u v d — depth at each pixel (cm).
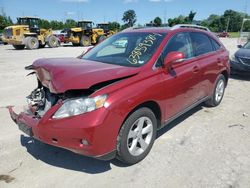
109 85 320
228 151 399
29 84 820
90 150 304
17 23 2483
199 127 486
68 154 388
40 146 410
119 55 420
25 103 615
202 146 414
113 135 315
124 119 323
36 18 2494
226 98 679
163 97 381
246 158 380
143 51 401
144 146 371
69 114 303
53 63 371
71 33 2812
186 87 439
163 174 341
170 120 420
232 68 937
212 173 343
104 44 473
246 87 810
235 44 2966
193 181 327
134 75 349
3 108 578
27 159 374
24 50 2238
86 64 374
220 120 522
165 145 415
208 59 517
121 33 485
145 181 328
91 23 2930
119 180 330
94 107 301
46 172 346
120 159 349
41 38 2469
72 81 311
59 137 306
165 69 388
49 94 353
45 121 312
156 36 425
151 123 374
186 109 464
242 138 444
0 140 428
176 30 448
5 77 930
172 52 390
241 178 333
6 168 353
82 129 296
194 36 496
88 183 325
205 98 535
